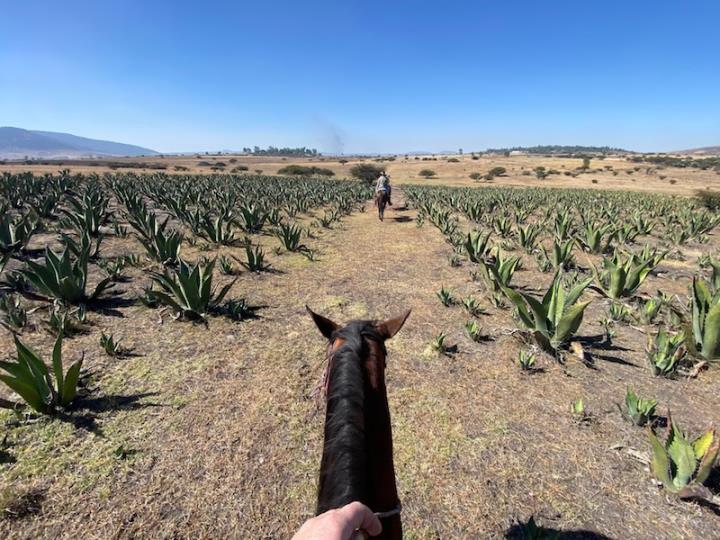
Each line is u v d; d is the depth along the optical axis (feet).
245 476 11.24
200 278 21.93
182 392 14.71
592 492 11.21
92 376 15.14
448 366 17.57
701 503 10.93
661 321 23.09
